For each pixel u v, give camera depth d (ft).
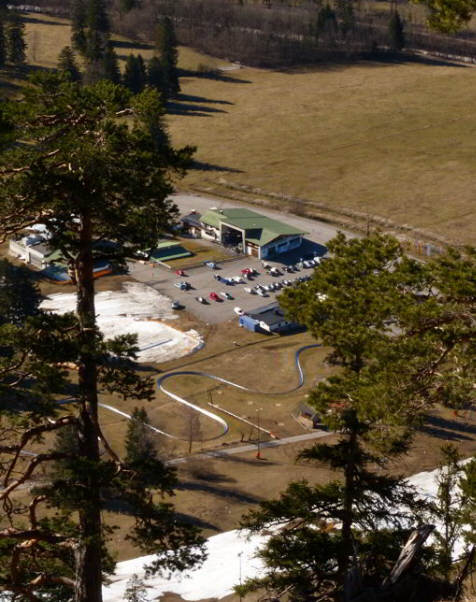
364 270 114.11
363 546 133.18
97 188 103.30
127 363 106.32
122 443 329.11
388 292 107.14
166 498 288.71
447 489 143.13
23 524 121.49
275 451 329.72
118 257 111.96
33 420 108.06
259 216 606.55
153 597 196.65
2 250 560.20
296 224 634.84
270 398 379.55
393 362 103.24
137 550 246.47
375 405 101.55
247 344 437.99
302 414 355.15
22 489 269.44
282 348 432.25
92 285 110.83
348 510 124.88
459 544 164.76
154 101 104.47
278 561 130.00
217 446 331.36
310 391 113.39
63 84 107.14
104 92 107.24
